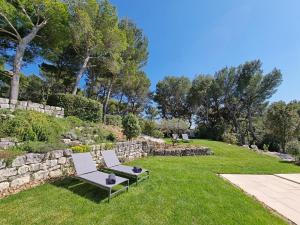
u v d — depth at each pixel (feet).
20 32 39.24
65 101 36.29
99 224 10.55
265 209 14.30
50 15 35.88
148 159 30.99
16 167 13.60
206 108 104.42
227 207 13.92
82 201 13.12
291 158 48.83
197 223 11.41
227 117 100.22
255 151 54.49
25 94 49.73
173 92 114.62
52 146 17.70
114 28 47.47
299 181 22.41
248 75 86.17
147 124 54.44
